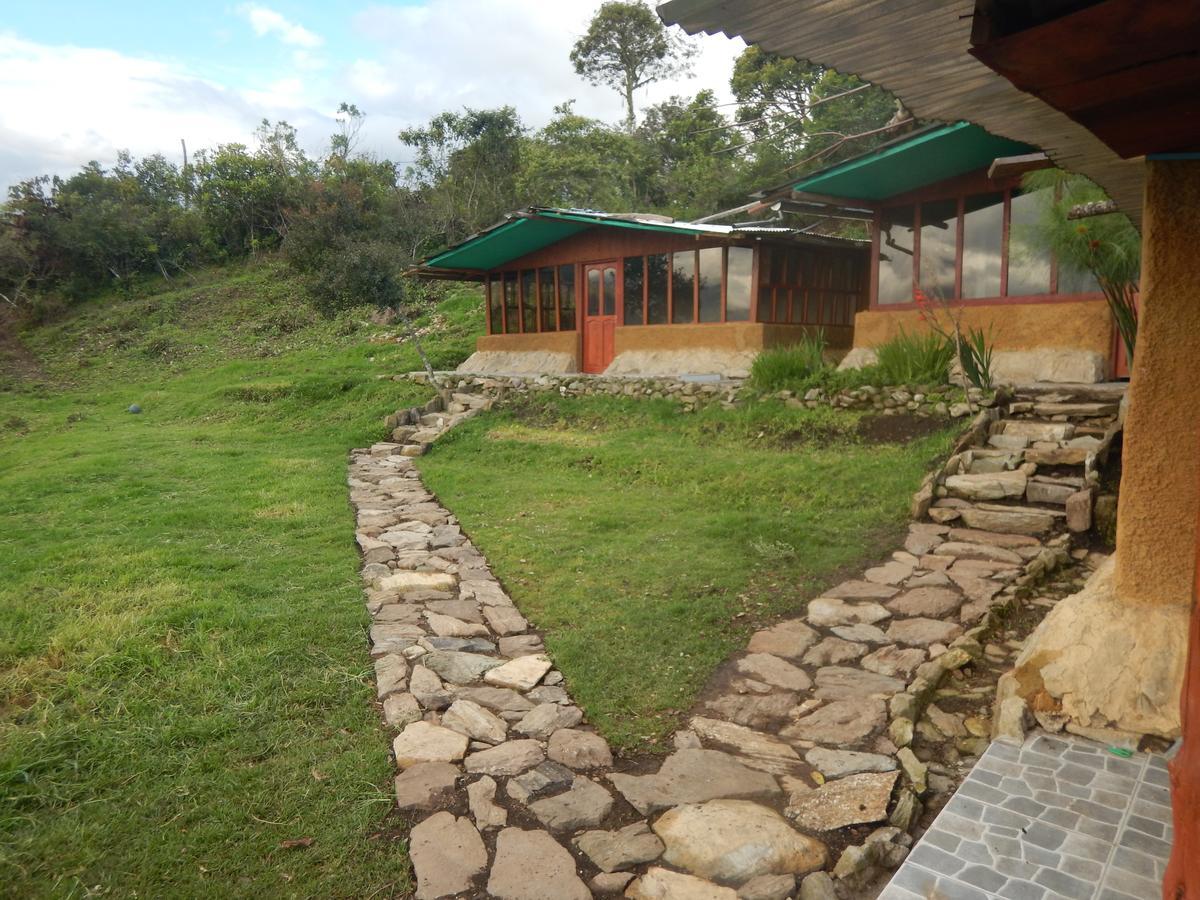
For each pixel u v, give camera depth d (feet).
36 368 83.82
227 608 16.96
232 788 10.63
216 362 78.48
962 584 18.28
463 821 10.03
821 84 82.58
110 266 114.11
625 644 15.69
